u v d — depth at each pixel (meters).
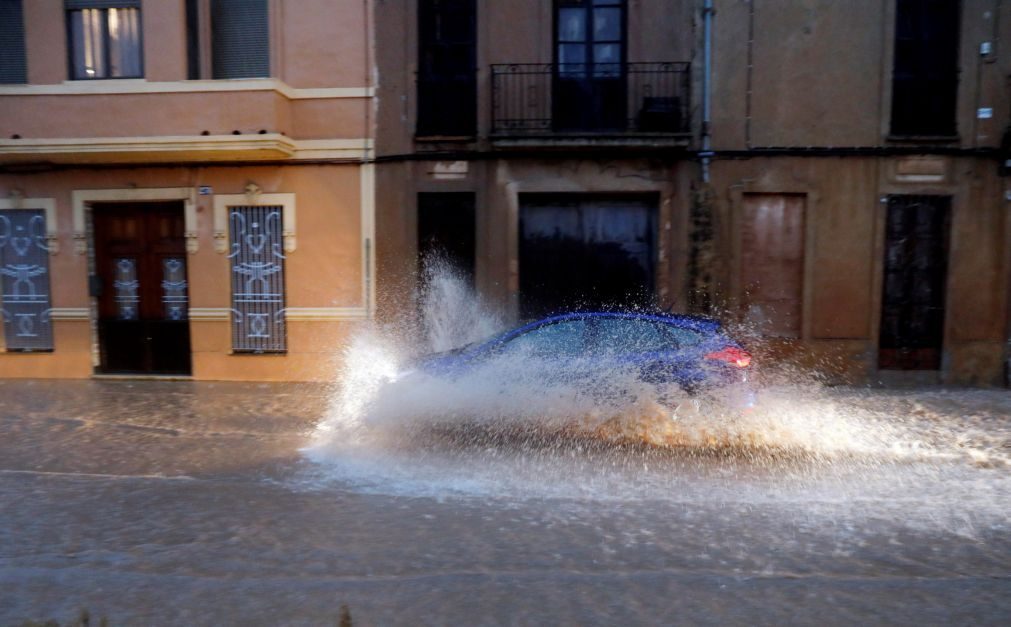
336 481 6.48
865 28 11.23
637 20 11.53
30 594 4.21
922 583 4.30
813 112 11.35
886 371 11.55
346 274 12.05
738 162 11.41
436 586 4.26
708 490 6.16
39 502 5.92
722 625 3.80
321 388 11.50
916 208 11.46
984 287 11.43
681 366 7.82
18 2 12.01
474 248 11.92
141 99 11.33
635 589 4.21
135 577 4.43
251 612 3.96
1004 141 11.16
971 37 11.20
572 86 11.67
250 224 12.17
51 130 11.41
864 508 5.69
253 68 12.00
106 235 12.38
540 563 4.60
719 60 11.33
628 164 11.58
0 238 12.31
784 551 4.80
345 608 3.94
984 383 11.50
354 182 11.97
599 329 8.05
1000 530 5.20
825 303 11.52
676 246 11.57
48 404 10.28
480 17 11.63
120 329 12.46
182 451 7.64
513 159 11.66
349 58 11.86
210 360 12.27
